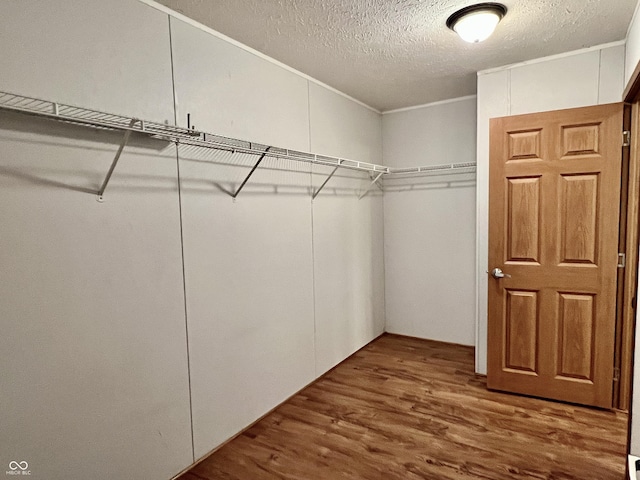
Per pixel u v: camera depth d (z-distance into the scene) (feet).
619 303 8.04
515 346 8.99
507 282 8.94
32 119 4.64
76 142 5.08
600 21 7.15
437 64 9.06
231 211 7.47
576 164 8.11
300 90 9.39
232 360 7.58
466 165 11.40
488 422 7.88
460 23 6.70
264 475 6.47
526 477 6.19
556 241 8.41
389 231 13.70
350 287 11.80
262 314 8.31
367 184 12.66
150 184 6.01
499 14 6.60
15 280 4.51
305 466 6.66
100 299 5.37
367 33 7.33
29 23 4.60
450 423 7.89
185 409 6.64
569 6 6.55
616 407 8.27
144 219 5.93
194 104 6.72
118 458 5.63
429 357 11.69
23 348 4.59
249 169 7.87
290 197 9.11
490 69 9.42
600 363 8.20
